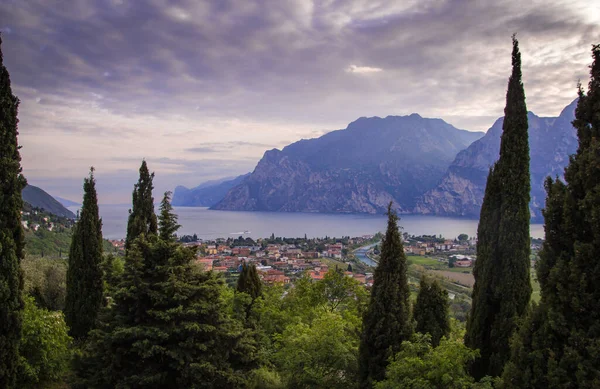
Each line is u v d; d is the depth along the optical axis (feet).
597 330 28.45
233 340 51.16
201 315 49.42
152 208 87.45
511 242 46.60
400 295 50.83
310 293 86.63
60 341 57.77
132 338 45.55
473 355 41.04
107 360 46.73
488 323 47.44
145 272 50.16
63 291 93.61
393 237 51.83
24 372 46.78
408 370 39.88
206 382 46.21
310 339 53.67
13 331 43.37
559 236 32.96
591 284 29.60
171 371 47.44
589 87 33.14
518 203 47.42
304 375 53.72
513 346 33.73
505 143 49.26
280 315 83.46
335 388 53.36
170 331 46.14
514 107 49.03
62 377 56.29
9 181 43.52
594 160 30.17
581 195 32.12
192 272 52.08
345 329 60.18
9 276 43.11
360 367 51.16
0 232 42.47
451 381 38.86
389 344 49.42
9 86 44.47
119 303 48.80
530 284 46.52
